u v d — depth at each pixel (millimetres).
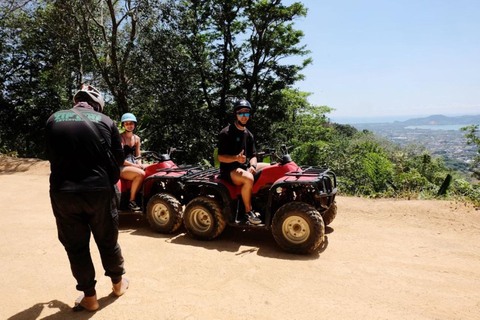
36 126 22078
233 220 4746
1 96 21344
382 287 3488
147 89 18594
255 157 4980
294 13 23609
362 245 4676
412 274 3799
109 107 20688
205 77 24047
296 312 3002
